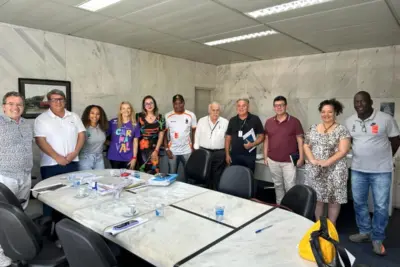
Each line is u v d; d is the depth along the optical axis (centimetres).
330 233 131
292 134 335
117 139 378
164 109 523
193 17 308
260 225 172
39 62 364
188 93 569
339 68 466
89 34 382
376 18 301
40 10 290
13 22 332
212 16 304
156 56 502
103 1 265
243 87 590
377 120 261
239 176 260
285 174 339
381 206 267
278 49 459
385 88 426
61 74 385
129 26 343
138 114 403
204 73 601
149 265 176
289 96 525
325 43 413
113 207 204
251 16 303
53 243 204
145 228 168
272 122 347
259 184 500
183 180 427
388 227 337
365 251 279
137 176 293
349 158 374
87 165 358
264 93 559
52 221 222
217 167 393
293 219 181
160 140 399
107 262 117
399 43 405
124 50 452
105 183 266
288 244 147
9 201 202
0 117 260
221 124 402
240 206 207
